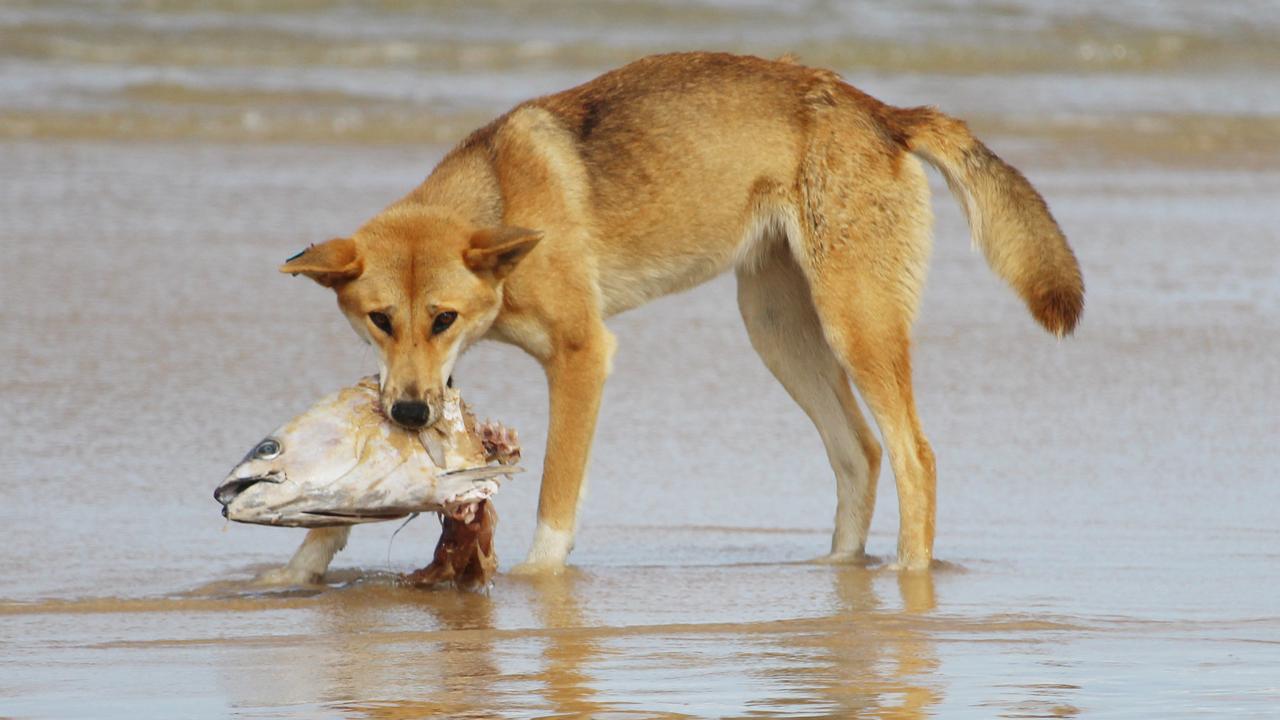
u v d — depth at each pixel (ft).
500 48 285.02
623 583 80.64
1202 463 105.40
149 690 59.82
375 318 77.25
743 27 313.12
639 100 90.33
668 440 110.11
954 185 92.43
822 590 79.10
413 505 73.51
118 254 155.74
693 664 64.34
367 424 73.92
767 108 90.53
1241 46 325.83
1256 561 84.48
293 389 117.80
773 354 93.50
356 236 79.00
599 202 88.07
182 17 301.43
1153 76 302.86
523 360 129.90
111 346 126.62
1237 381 126.41
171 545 84.74
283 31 294.25
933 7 342.64
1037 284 91.30
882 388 87.76
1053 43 317.83
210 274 150.71
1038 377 126.62
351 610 73.92
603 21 314.14
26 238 159.53
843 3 338.54
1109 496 97.86
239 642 67.41
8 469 96.68
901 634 69.67
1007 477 101.86
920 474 86.07
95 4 304.09
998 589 79.00
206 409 111.86
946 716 57.16
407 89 254.06
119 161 199.41
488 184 85.35
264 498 71.67
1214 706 58.65
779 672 63.10
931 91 274.16
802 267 89.51
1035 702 59.00
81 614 71.41
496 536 91.09
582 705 58.23
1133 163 224.12
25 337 127.44
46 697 58.70
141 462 99.76
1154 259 165.68
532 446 106.63
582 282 86.02
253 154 207.41
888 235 88.69
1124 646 67.62
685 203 89.97
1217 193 203.62
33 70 255.50
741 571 83.66
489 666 63.87
